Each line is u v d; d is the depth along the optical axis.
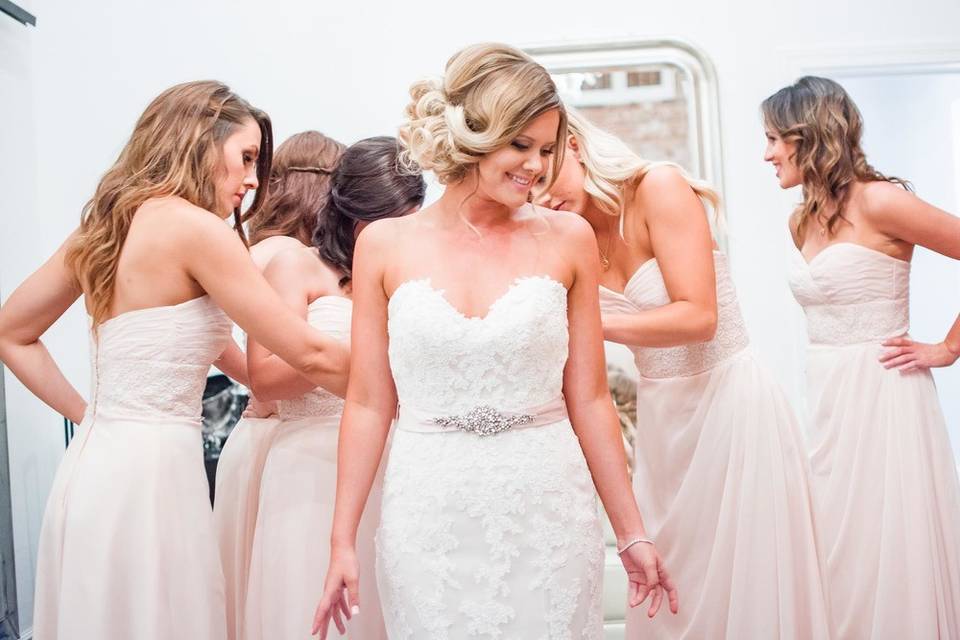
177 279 2.08
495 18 4.66
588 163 2.57
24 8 4.47
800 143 3.16
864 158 3.14
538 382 1.81
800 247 3.36
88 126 4.58
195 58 4.61
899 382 3.04
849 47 4.62
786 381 4.57
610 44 4.64
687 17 4.66
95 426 2.12
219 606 2.15
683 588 2.61
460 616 1.77
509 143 1.76
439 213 1.91
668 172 2.52
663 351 2.64
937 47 4.62
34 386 2.30
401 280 1.86
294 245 2.45
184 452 2.11
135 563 2.02
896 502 2.96
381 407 1.94
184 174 2.14
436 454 1.80
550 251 1.88
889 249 3.09
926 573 2.88
